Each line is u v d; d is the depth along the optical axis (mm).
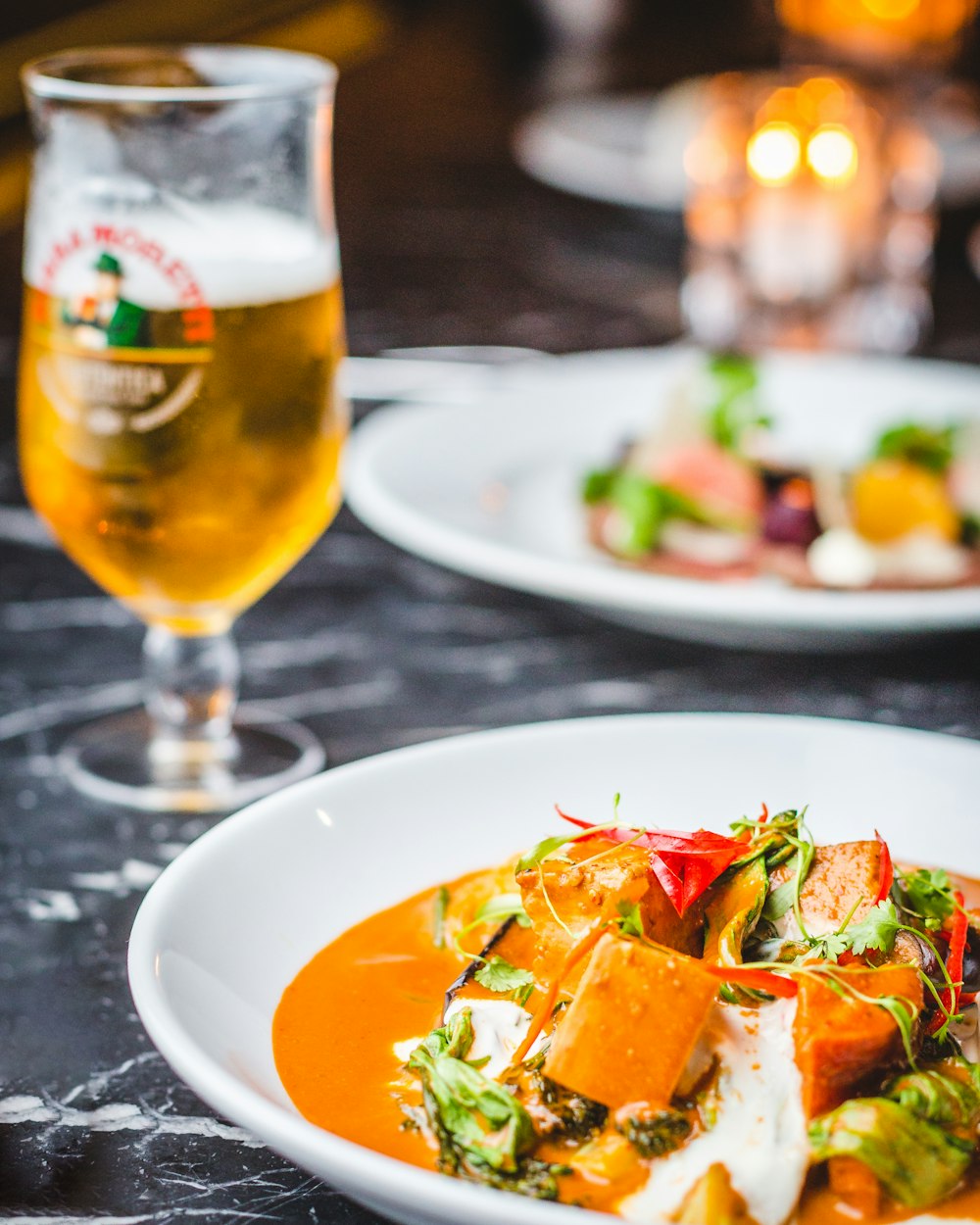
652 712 742
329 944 591
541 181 1433
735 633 758
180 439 653
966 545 864
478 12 1983
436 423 902
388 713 738
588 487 870
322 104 678
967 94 1595
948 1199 531
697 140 1221
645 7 2121
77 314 649
